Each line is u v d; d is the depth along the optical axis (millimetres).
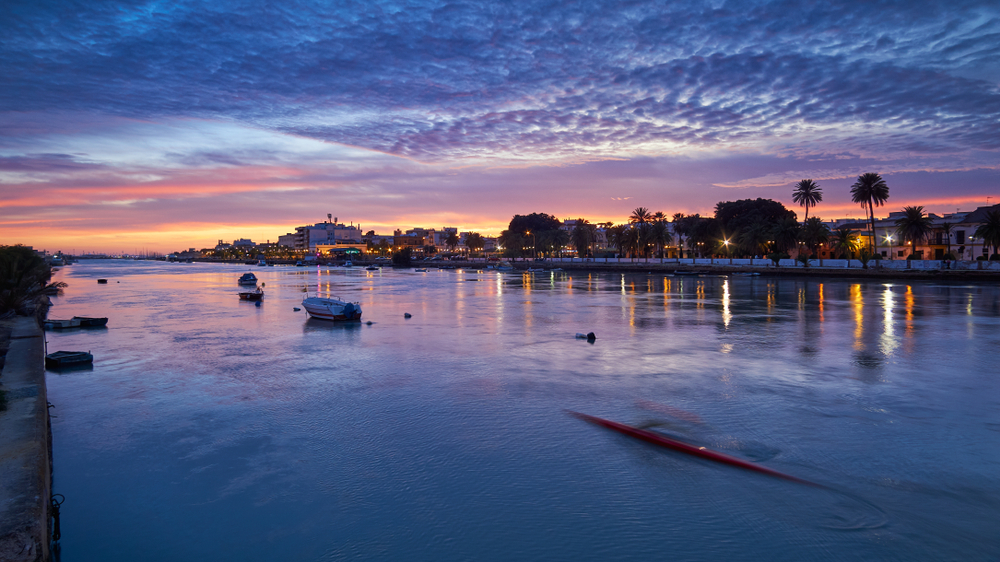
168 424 19062
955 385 23453
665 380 24469
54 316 51156
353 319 45594
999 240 80938
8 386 18797
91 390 23609
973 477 14492
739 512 12781
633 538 11727
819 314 47656
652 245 150625
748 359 28922
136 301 67438
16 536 9133
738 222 122438
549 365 27750
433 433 17875
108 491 14156
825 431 17844
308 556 11320
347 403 21281
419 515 12750
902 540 11633
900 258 105500
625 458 15797
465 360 29125
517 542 11633
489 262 195625
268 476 14852
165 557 11383
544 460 15695
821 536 11766
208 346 34188
